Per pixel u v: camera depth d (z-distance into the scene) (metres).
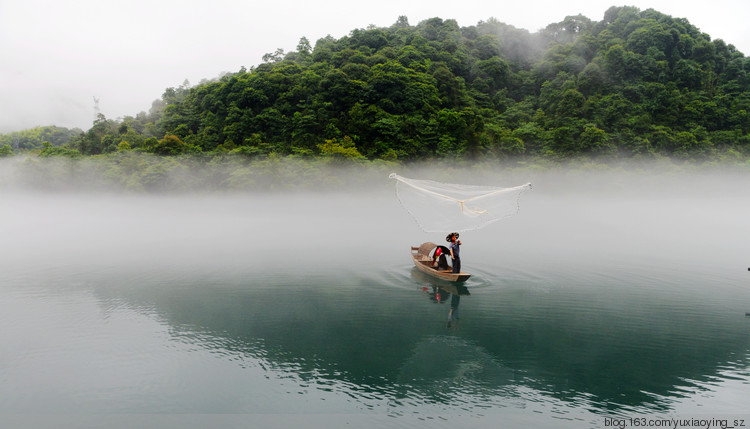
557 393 10.70
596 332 14.75
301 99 105.69
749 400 10.26
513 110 123.44
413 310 17.14
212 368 12.02
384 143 93.12
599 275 23.03
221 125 104.25
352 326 15.40
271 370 11.93
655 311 17.08
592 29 166.38
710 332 14.77
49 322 15.61
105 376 11.47
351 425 9.18
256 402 10.17
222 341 13.98
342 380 11.37
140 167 82.56
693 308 17.42
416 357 12.80
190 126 110.50
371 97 102.06
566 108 112.25
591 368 12.07
